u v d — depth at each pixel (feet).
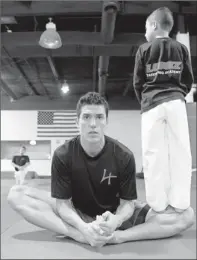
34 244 5.08
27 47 19.80
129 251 4.67
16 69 26.55
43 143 35.78
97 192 5.36
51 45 16.28
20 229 6.35
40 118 35.86
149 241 5.25
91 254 4.53
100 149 5.12
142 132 5.91
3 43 18.84
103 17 15.88
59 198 5.28
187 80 6.25
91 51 20.01
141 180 22.58
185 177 5.53
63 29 21.52
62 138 35.50
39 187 20.29
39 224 5.46
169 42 6.06
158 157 5.60
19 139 35.63
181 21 17.35
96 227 4.69
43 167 35.27
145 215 5.90
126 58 24.68
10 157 35.68
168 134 5.71
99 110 4.94
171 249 4.76
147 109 5.85
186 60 6.20
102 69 24.13
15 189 5.76
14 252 4.65
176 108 5.65
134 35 19.04
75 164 5.17
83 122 4.95
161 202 5.50
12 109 35.88
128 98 36.17
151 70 6.05
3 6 16.29
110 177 5.24
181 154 5.57
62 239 5.42
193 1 16.88
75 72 28.22
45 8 16.25
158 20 6.25
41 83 31.76
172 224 5.41
